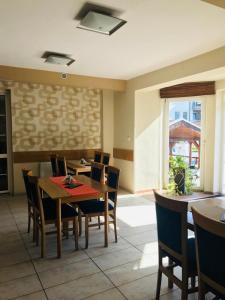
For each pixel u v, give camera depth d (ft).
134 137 17.83
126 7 7.75
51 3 7.54
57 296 6.98
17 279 7.78
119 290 7.25
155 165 18.80
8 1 7.41
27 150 17.85
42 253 9.05
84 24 8.50
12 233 11.27
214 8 7.78
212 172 17.26
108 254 9.35
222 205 7.61
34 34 9.91
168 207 6.17
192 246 6.66
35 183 9.07
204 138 17.56
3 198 16.96
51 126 18.51
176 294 7.09
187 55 12.41
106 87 17.74
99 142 20.35
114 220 10.40
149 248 9.83
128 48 11.47
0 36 10.11
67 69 15.34
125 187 19.17
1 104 17.35
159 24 8.93
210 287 5.15
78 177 12.52
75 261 8.85
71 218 9.57
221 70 11.69
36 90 17.84
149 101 18.21
